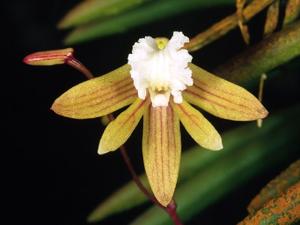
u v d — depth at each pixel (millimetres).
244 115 105
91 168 202
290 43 119
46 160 206
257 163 139
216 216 182
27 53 213
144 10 154
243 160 139
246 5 123
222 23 122
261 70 121
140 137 195
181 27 196
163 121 108
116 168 200
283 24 121
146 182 142
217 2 150
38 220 202
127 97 108
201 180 139
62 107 103
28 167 206
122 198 141
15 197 204
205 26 195
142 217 141
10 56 213
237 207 180
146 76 108
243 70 121
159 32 198
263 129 141
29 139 208
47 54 105
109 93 107
